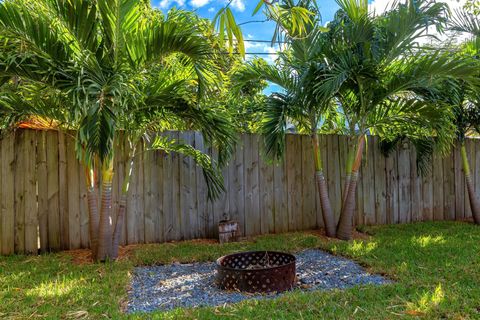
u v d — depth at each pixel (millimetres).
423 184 6469
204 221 5172
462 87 5137
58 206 4543
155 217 4953
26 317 2547
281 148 4602
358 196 5977
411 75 4414
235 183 5316
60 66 3291
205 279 3539
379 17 4625
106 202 4008
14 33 3166
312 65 4305
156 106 3947
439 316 2479
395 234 5262
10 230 4352
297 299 2822
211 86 3797
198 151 4691
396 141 6059
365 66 4387
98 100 3062
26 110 3807
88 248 4621
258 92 6398
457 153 6730
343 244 4594
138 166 4887
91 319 2525
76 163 4629
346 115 5203
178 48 3615
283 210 5551
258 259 3734
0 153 4348
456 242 4648
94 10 3498
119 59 3568
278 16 1817
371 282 3268
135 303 2918
